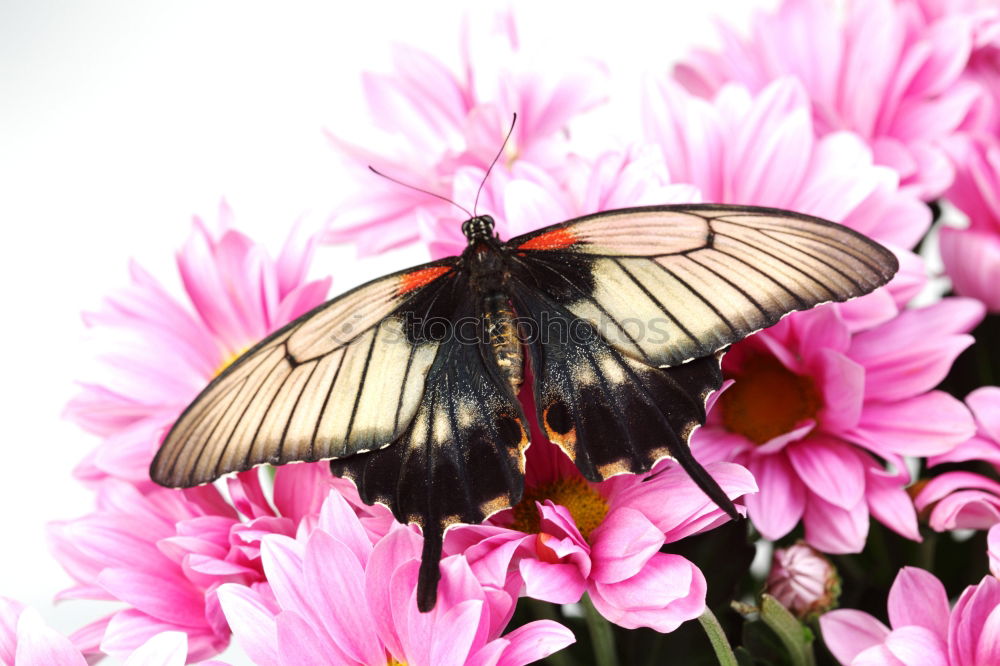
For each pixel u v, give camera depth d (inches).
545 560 19.9
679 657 21.2
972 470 22.2
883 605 21.8
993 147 22.9
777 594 21.2
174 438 19.3
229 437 19.5
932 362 21.4
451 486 19.6
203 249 22.5
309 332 19.8
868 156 21.9
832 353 21.0
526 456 20.6
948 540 22.3
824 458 21.3
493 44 23.4
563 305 20.0
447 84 23.7
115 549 21.2
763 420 21.6
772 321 19.3
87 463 22.5
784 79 22.3
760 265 19.4
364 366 19.9
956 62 23.5
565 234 20.1
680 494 19.8
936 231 24.2
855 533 21.0
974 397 21.3
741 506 19.7
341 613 19.6
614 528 19.8
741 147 22.1
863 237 19.1
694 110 22.1
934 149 22.9
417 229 23.3
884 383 21.6
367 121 23.5
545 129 23.5
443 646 19.0
